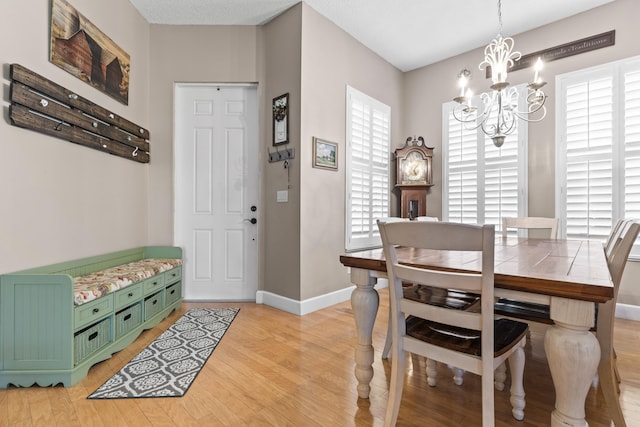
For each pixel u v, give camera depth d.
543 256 1.45
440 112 3.87
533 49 3.16
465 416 1.36
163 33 3.09
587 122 2.84
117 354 1.95
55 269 1.96
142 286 2.24
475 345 1.10
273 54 3.02
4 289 1.59
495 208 3.38
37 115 1.85
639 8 2.60
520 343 1.27
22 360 1.58
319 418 1.34
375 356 1.95
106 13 2.46
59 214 2.03
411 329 1.25
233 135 3.18
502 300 1.62
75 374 1.61
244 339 2.19
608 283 0.88
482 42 3.45
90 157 2.30
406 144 3.83
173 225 3.10
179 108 3.15
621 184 2.67
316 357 1.92
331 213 3.08
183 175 3.16
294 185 2.81
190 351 1.99
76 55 2.15
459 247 0.95
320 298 2.93
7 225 1.70
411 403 1.46
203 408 1.41
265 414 1.37
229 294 3.19
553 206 3.02
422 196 3.74
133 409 1.40
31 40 1.83
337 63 3.14
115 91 2.57
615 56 2.71
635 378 1.65
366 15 2.97
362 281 1.47
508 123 3.28
